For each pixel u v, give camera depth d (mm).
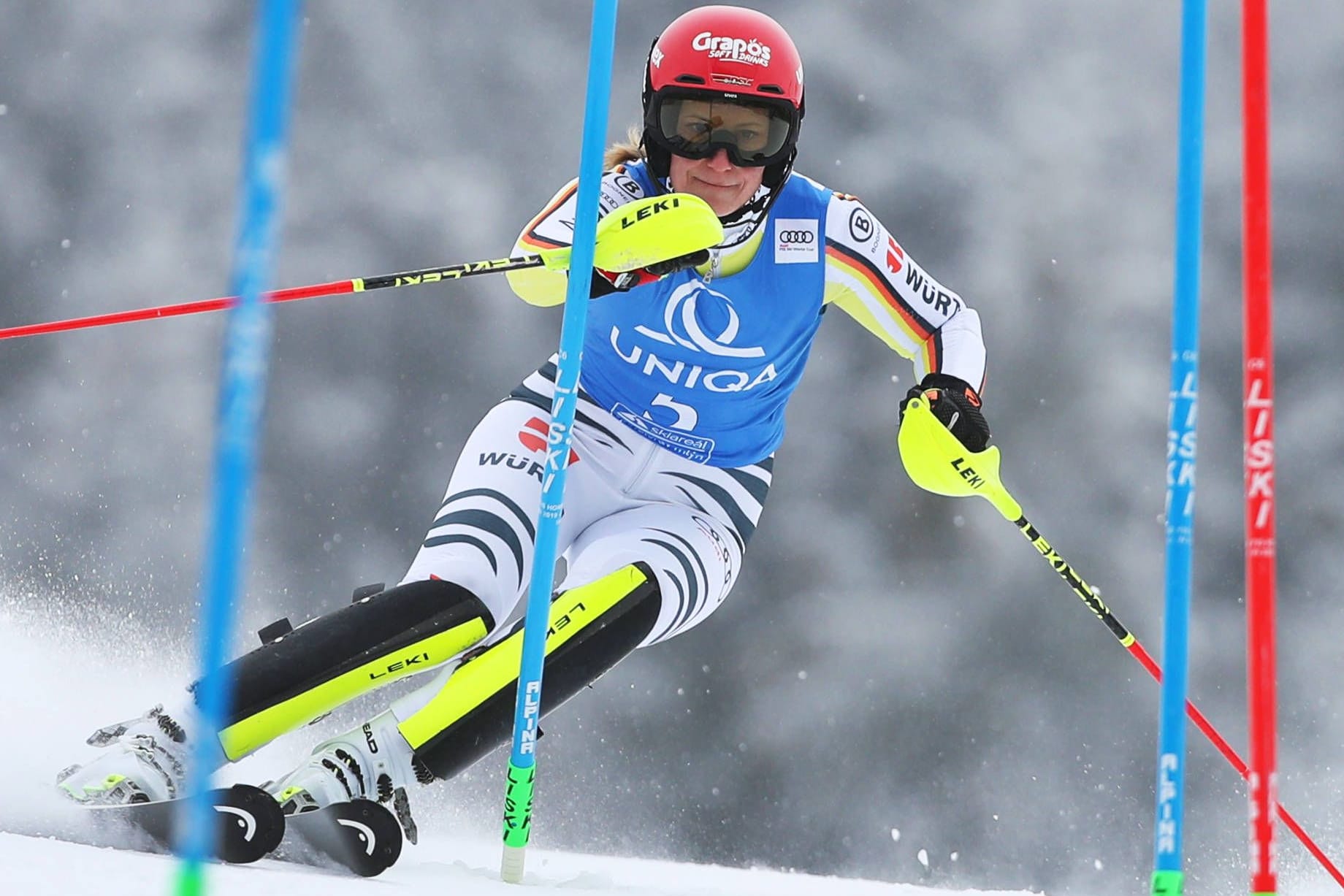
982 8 57344
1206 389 52906
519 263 10141
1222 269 53938
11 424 50125
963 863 45406
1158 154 56000
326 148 55781
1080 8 57250
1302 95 56281
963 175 56438
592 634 10203
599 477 11703
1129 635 10938
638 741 46594
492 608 10398
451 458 52312
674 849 45312
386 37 57031
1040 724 47406
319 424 52094
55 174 55062
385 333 53656
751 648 48469
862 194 56406
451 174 56406
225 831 8273
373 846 8680
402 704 9977
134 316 9812
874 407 51250
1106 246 55312
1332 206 55156
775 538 49938
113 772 8945
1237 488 51719
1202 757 42656
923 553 49844
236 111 56281
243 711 9266
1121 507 51812
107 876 6641
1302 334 54031
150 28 56656
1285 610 50469
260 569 49969
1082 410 53156
